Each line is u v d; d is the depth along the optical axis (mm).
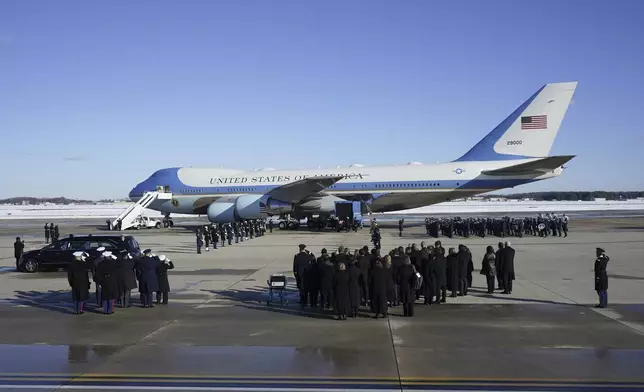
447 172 51562
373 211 54438
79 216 116438
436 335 12531
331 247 35344
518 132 51031
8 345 11867
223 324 13922
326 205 52031
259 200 50469
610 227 56875
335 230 54250
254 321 14281
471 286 20109
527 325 13477
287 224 56781
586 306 15922
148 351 11273
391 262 16516
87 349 11477
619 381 9117
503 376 9430
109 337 12562
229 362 10430
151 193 57719
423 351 11125
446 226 46938
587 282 20516
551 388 8789
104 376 9602
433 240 41219
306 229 56438
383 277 14500
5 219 108062
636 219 77000
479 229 45938
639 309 15391
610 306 15867
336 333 12828
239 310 15859
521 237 44094
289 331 13070
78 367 10164
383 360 10500
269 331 13078
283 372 9781
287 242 40500
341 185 53219
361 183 52938
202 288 19969
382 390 8766
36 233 60344
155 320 14500
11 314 15594
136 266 16625
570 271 23500
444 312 15305
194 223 80000
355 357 10719
